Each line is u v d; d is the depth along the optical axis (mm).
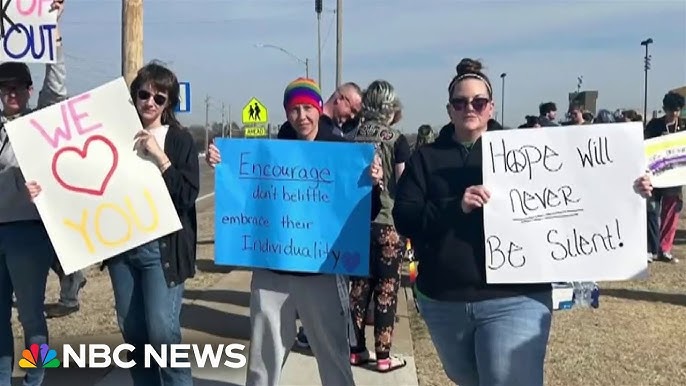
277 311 3592
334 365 3613
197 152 3598
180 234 3518
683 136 4879
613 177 2891
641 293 7027
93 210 3445
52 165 3449
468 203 2875
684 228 12133
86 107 3447
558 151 2910
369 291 4852
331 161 3482
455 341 3043
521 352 2848
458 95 2979
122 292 3578
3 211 3826
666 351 5109
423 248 3059
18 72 3861
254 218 3545
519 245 2908
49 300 6762
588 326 5777
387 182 4621
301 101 3568
